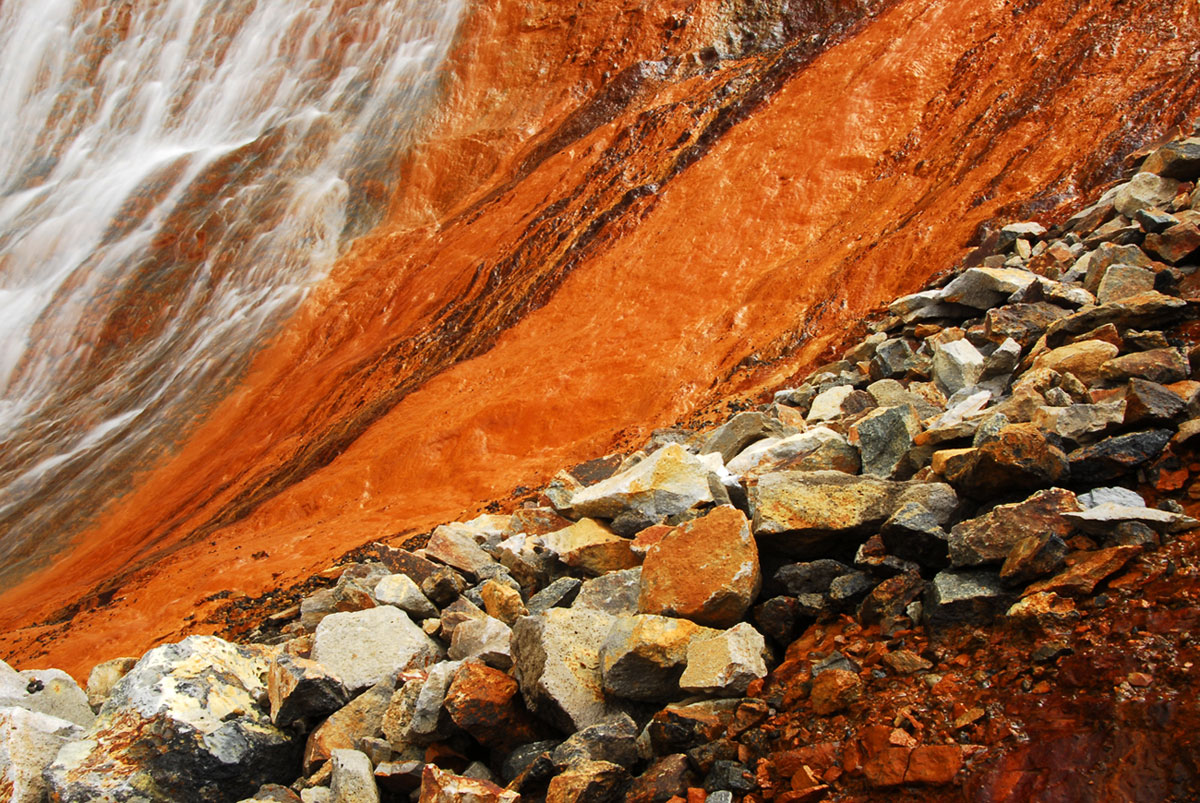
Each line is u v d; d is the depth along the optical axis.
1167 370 5.17
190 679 5.60
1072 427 4.89
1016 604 3.98
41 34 27.97
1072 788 3.26
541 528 7.38
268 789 5.20
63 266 22.27
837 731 3.96
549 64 19.00
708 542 5.11
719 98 14.77
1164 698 3.34
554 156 16.41
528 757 4.76
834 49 14.17
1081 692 3.54
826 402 7.84
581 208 14.45
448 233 16.75
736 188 12.80
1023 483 4.62
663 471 6.49
